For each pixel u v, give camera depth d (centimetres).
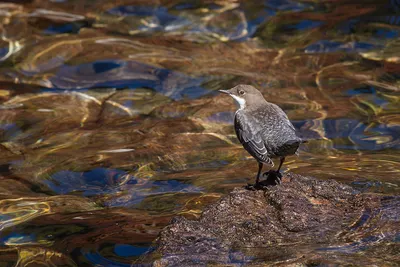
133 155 1200
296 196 836
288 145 843
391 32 1653
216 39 1697
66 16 1781
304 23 1730
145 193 1055
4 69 1548
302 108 1362
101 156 1202
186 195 1032
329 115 1325
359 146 1191
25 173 1152
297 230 765
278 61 1587
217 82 1495
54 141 1271
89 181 1116
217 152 1202
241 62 1587
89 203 1038
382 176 1016
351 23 1705
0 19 1752
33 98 1444
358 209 809
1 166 1179
